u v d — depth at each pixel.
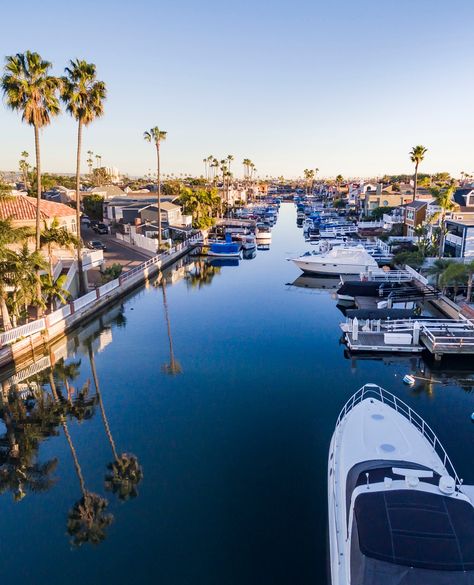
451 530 8.09
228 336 28.75
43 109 27.22
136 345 27.31
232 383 21.31
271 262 57.22
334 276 45.81
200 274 50.16
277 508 12.42
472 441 15.59
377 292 35.59
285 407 18.67
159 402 19.47
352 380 21.36
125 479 13.91
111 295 35.53
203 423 17.45
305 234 79.00
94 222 75.31
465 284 32.41
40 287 26.66
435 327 25.80
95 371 23.30
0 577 10.31
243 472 14.12
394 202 87.06
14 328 23.98
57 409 19.19
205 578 10.14
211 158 141.38
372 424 13.54
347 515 9.75
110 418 18.12
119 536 11.51
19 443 16.52
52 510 12.68
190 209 78.62
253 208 117.31
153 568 10.45
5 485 13.97
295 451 15.27
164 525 11.86
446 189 44.59
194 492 13.17
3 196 27.80
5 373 22.67
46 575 10.33
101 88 31.69
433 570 7.43
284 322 31.77
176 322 32.22
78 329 29.73
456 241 41.78
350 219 89.31
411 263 41.12
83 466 14.85
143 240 56.81
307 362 23.86
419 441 12.89
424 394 19.72
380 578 7.45
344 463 11.73
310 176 195.88
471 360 23.09
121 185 154.38
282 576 10.14
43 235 29.47
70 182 140.00
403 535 8.02
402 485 9.40
